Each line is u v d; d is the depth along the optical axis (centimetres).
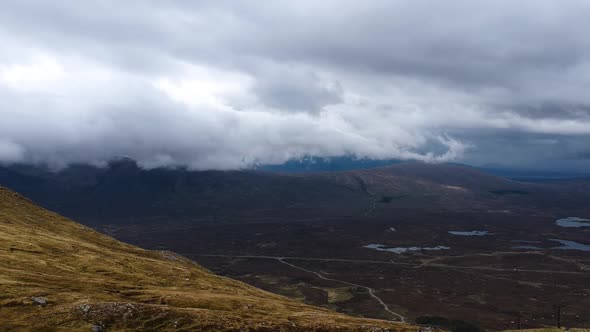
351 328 9700
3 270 10294
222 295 12475
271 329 8831
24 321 7469
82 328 7450
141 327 7944
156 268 15662
